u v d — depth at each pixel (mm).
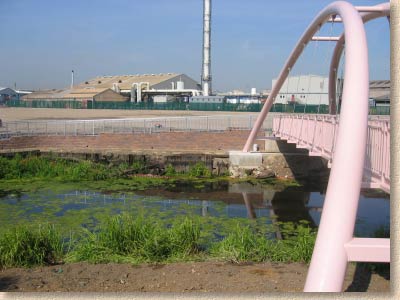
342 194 5297
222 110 56125
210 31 67562
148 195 18156
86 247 8445
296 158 23094
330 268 4980
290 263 7840
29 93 97000
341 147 5531
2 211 14828
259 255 8242
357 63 6137
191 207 16203
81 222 13367
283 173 23047
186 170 23547
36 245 8078
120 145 25266
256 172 22844
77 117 41469
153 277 6957
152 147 25484
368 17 11711
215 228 13086
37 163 21578
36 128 29453
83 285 6617
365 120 5668
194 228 9047
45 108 61219
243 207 16531
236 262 7906
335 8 8242
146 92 78062
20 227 8875
